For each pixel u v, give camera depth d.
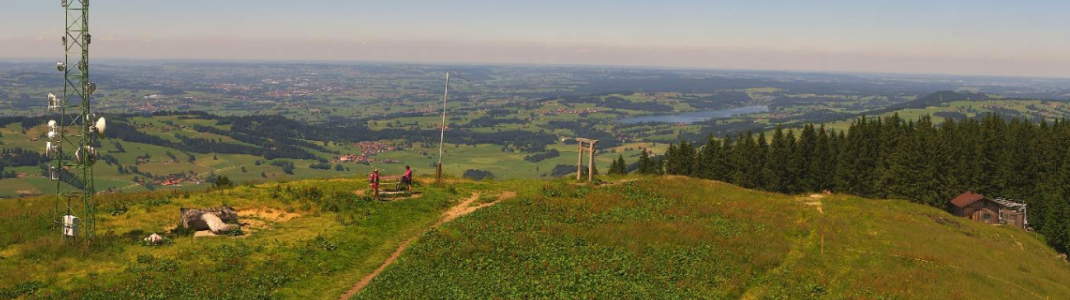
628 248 36.31
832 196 65.25
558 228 39.28
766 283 32.88
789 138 100.12
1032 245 64.62
